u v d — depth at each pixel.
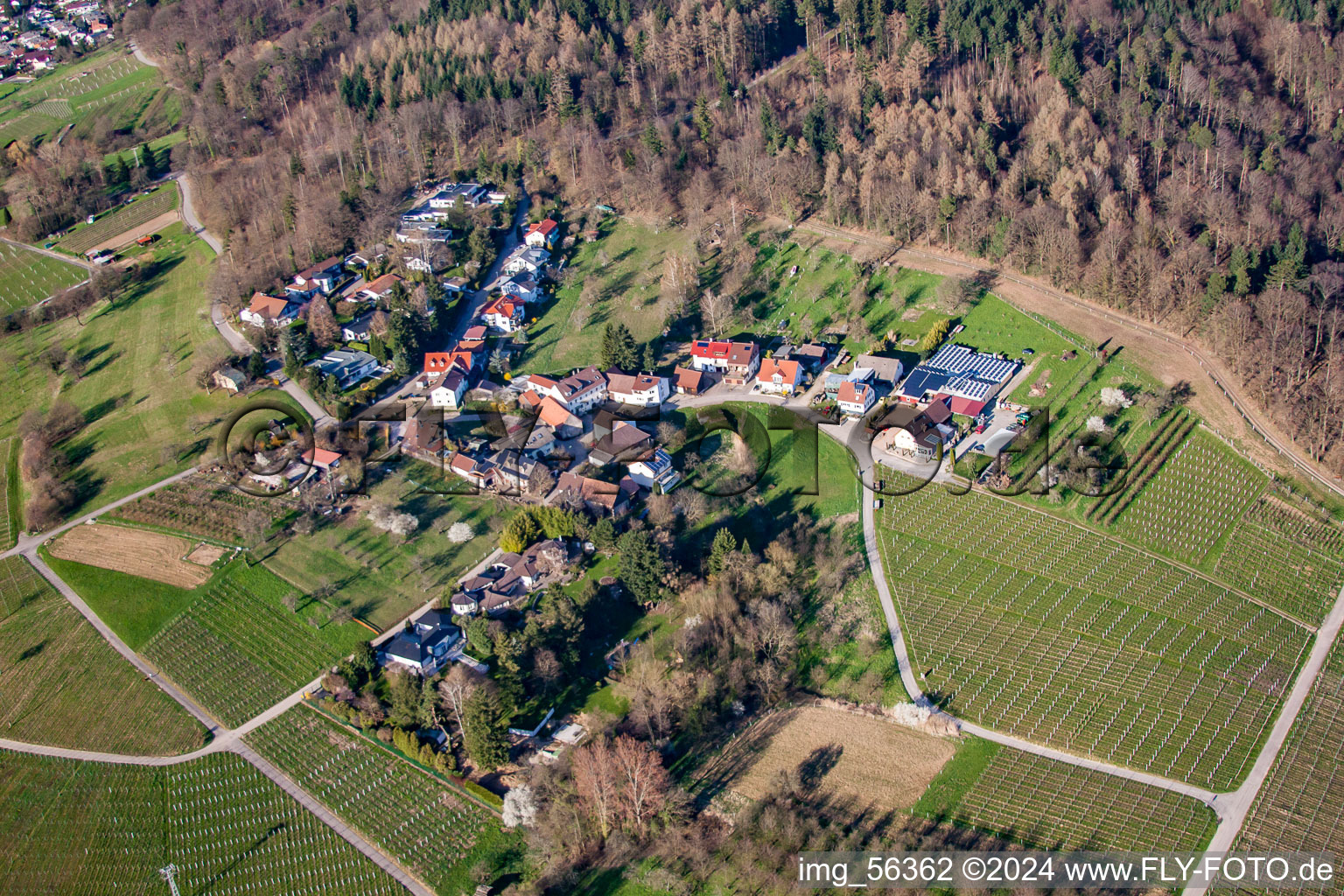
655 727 149.75
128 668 170.62
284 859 139.12
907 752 146.75
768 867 131.62
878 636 164.25
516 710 154.38
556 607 160.75
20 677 171.12
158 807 147.75
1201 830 134.75
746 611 165.88
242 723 159.12
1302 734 146.75
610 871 134.50
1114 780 141.62
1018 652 160.75
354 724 155.88
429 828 141.12
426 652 159.75
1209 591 169.12
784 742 149.38
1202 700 152.12
